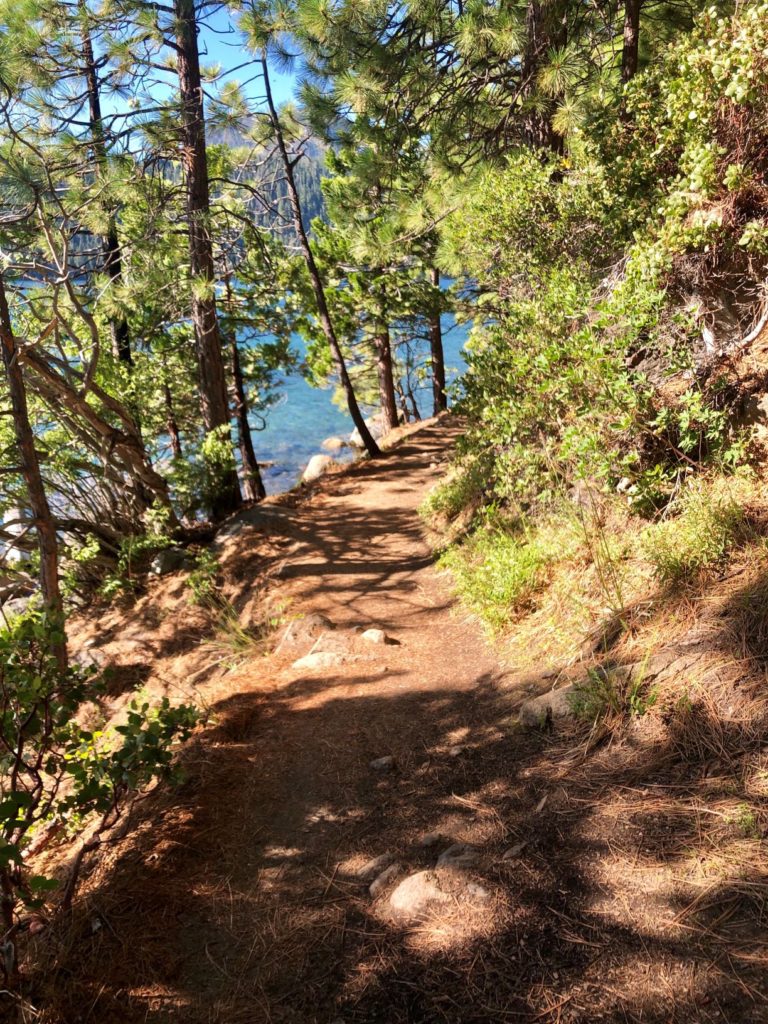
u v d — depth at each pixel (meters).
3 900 2.62
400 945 2.55
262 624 7.79
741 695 3.00
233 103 12.67
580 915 2.43
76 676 3.19
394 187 11.70
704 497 4.09
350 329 20.03
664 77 5.90
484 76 9.62
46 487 11.52
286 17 10.19
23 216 9.31
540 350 5.49
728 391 4.58
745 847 2.43
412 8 8.91
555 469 5.53
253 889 3.04
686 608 3.63
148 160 11.69
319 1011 2.37
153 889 3.06
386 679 5.04
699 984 2.05
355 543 9.67
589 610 4.31
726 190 4.54
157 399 15.12
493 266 7.49
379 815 3.38
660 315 4.79
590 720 3.44
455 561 7.21
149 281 11.89
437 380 22.02
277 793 3.74
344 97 9.61
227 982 2.56
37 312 11.03
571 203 6.68
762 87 4.25
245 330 17.44
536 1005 2.17
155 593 10.19
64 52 11.14
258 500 14.73
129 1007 2.50
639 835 2.66
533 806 3.06
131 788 3.11
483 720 4.02
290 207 15.04
